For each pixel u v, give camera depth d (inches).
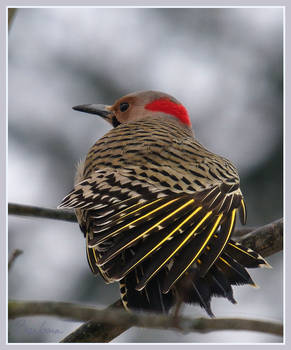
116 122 437.7
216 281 279.4
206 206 281.9
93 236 282.4
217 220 282.2
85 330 297.0
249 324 201.6
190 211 277.4
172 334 424.5
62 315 202.5
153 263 257.9
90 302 467.8
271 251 321.4
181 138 344.5
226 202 292.2
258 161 518.3
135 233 263.9
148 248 261.9
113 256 254.5
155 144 321.4
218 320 203.5
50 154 526.0
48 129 531.8
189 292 270.1
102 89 548.7
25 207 337.1
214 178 301.9
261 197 499.8
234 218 289.7
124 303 267.3
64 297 472.4
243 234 380.2
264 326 201.3
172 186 286.2
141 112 424.2
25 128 528.7
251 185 505.4
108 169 303.9
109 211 273.0
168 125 373.1
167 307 266.4
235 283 279.4
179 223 271.6
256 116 544.7
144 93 430.6
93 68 555.2
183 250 268.7
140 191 280.8
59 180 519.2
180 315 208.2
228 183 304.3
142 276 267.1
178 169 300.7
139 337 423.2
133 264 256.4
